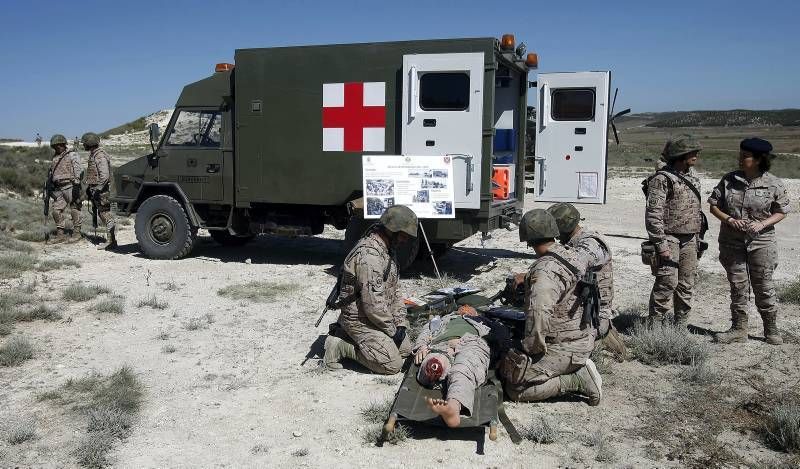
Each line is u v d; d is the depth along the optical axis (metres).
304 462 4.23
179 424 4.82
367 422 4.80
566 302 4.85
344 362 6.05
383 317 5.57
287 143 9.73
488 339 5.09
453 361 4.83
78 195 12.27
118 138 66.56
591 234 5.61
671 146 6.34
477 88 8.64
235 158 10.14
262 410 5.05
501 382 5.12
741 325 6.50
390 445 4.44
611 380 5.58
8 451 4.38
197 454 4.36
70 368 5.93
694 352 5.98
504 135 10.62
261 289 8.85
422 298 7.03
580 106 10.78
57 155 12.34
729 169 36.47
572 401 5.15
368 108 9.23
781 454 4.32
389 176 8.95
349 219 9.62
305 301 8.30
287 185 9.81
